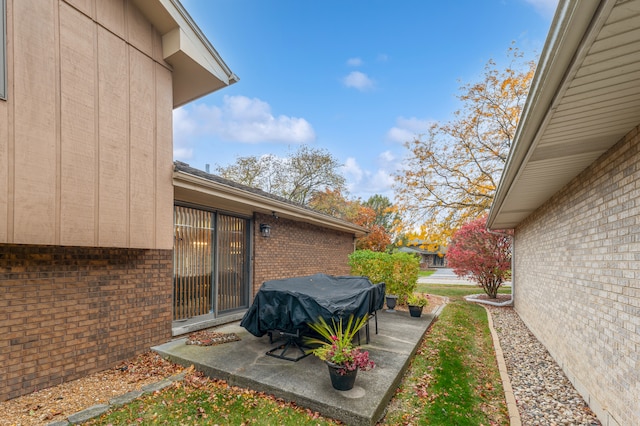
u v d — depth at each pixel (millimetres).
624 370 3018
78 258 4203
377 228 24469
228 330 6102
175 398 3686
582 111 2477
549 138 3072
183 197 6047
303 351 4746
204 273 6551
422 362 4969
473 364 5055
